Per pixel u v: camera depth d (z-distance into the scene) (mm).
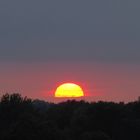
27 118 198625
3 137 193625
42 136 195625
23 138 193000
